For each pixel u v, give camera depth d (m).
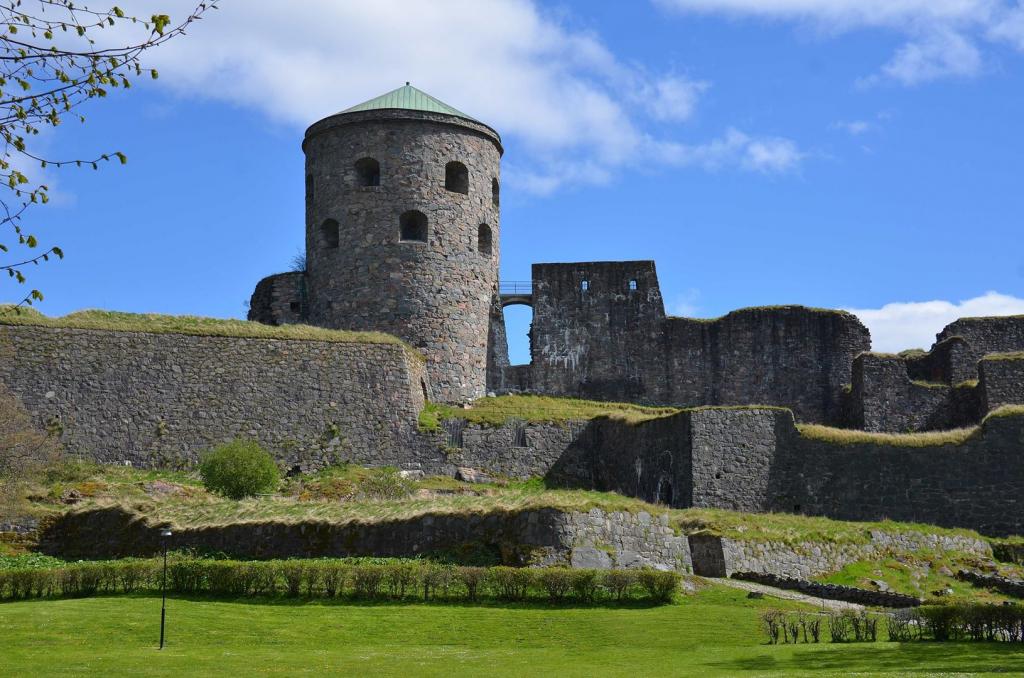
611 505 36.47
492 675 24.05
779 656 25.89
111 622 29.31
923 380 59.84
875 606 33.28
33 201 17.91
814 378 62.00
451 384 59.41
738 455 46.62
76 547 39.91
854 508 46.00
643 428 50.38
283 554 37.56
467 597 32.72
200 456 49.72
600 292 63.34
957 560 40.62
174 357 50.66
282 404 51.53
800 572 37.69
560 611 31.33
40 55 17.62
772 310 62.66
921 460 46.16
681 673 23.97
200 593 33.25
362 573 33.16
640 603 32.34
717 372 62.50
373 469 51.34
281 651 27.11
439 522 36.72
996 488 45.72
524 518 35.75
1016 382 54.47
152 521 39.47
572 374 62.56
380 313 59.44
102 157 17.84
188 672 24.28
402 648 27.56
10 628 28.59
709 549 37.06
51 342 49.28
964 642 27.22
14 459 43.16
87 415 48.81
